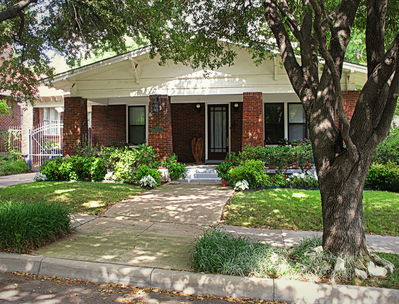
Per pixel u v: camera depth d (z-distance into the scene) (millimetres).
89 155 12727
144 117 16594
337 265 4348
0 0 8883
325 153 4719
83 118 13258
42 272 4852
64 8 9156
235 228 6742
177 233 6375
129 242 5824
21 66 10422
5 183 12945
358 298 4004
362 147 4402
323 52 4141
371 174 10453
